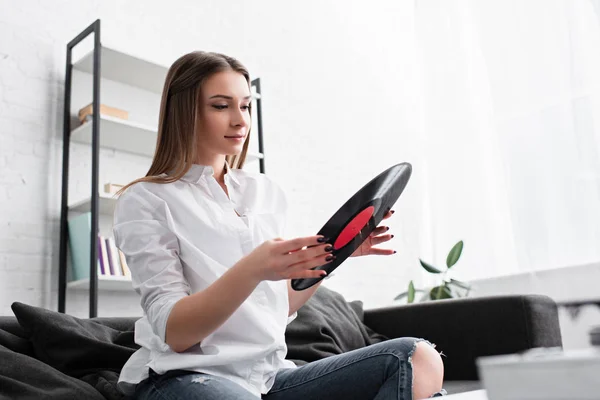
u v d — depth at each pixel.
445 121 4.33
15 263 2.77
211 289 1.03
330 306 2.40
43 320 1.52
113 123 2.92
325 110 4.43
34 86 2.99
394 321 2.50
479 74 4.21
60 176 3.00
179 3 3.69
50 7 3.13
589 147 3.49
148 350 1.22
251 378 1.19
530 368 0.47
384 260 4.43
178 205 1.26
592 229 3.44
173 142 1.33
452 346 2.31
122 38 3.37
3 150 2.84
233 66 1.34
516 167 3.82
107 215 3.10
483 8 4.18
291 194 4.04
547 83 3.76
